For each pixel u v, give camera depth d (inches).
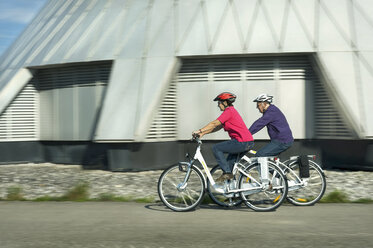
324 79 493.4
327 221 221.9
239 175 267.3
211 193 280.8
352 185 376.8
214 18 534.0
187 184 264.5
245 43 508.1
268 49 502.9
